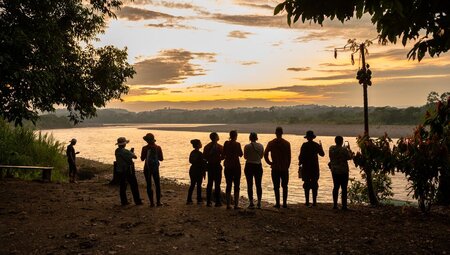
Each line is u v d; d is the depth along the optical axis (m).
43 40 11.30
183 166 44.97
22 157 19.11
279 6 5.16
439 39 5.13
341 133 159.38
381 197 13.28
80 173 23.75
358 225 7.77
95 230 7.34
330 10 5.04
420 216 8.65
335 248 6.27
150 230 7.34
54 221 8.02
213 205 10.26
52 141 22.92
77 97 15.10
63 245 6.35
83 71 15.64
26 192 11.73
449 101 8.12
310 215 8.66
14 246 6.29
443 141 8.50
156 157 9.95
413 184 8.99
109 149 75.75
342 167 9.34
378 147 9.02
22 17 11.13
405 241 6.61
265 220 8.10
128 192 13.51
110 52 16.34
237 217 8.41
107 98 16.59
